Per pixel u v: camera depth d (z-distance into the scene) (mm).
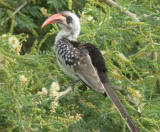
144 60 11680
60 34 12258
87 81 10727
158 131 9883
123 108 9969
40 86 10125
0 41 9883
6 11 13352
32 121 9047
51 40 14062
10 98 8875
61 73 11820
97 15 11922
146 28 11969
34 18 14352
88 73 10758
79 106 10523
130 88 10492
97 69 10930
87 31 11711
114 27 11938
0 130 9125
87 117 10469
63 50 11328
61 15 12344
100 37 11711
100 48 11719
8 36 10008
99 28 11633
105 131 10375
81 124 10133
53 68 11312
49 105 9391
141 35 11375
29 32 14344
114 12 11938
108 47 11719
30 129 8867
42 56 10945
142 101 10531
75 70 10992
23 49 13852
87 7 12000
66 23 12227
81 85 11305
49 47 13977
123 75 10992
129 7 12750
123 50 12523
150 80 10930
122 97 10719
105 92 10547
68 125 9836
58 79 11109
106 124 10406
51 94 9469
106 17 11680
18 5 13492
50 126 8938
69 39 11773
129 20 12344
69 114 9867
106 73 10992
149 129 10219
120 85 11109
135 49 12945
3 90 9031
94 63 10977
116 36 11773
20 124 8727
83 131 10094
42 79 10641
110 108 10586
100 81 10555
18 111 8789
